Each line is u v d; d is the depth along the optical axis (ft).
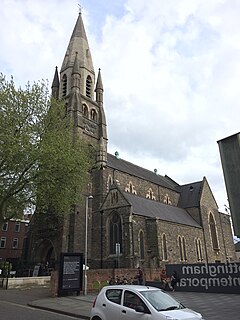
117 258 127.85
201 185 213.25
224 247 204.95
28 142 90.99
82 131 169.89
